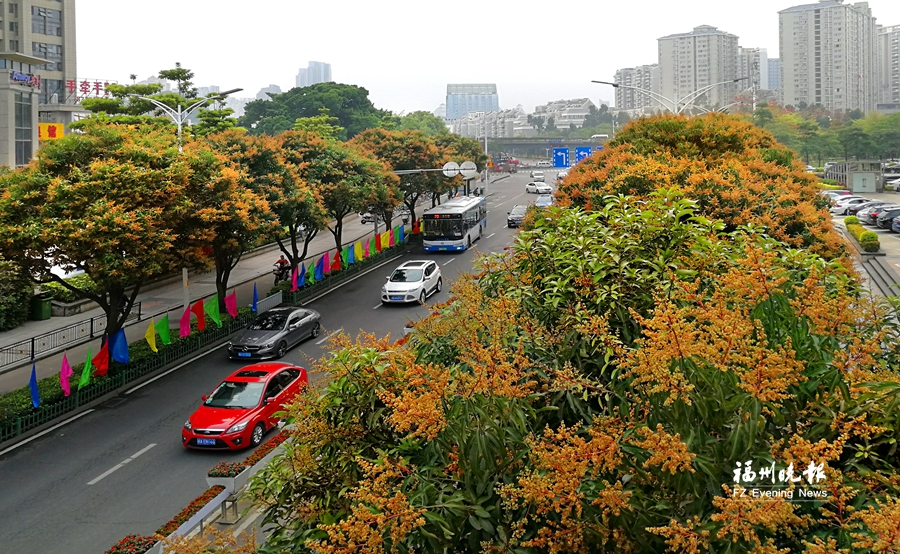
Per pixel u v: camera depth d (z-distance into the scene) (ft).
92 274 54.60
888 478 15.44
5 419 51.26
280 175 87.25
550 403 21.94
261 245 131.54
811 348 18.48
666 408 16.92
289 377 54.49
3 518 39.88
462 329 24.14
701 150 75.15
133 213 55.16
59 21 217.97
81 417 55.88
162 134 71.00
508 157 464.65
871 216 144.77
